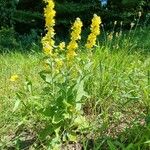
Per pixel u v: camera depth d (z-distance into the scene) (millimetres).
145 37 9797
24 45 11492
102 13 13984
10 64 6391
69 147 3506
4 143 3564
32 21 14117
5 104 4297
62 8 14172
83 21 14375
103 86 4273
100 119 3908
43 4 15055
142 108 4145
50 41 3600
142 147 3213
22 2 15102
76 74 3973
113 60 4742
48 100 3846
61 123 3500
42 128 3791
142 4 14188
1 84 5031
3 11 13812
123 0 14266
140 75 4672
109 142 3131
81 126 3637
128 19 13789
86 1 15070
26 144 3596
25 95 4270
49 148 3361
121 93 4289
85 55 4824
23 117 3725
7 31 12570
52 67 3533
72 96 3441
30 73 5578
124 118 3957
